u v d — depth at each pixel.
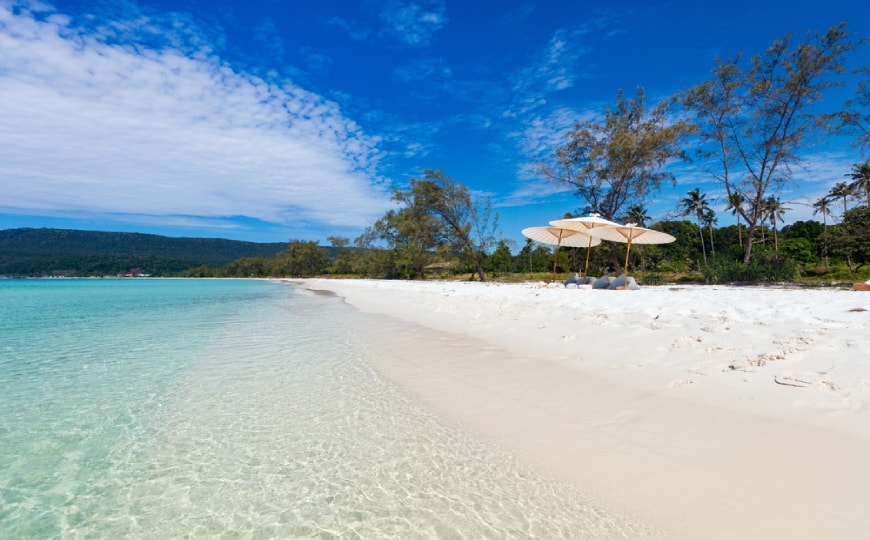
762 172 20.06
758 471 2.79
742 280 17.83
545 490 2.91
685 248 59.12
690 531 2.34
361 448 3.68
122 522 2.70
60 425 4.28
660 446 3.28
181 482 3.19
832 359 4.15
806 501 2.44
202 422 4.32
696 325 6.35
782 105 19.16
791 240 47.44
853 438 2.96
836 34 17.55
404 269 50.06
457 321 10.39
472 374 5.70
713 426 3.46
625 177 22.78
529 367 5.74
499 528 2.53
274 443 3.81
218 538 2.53
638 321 7.24
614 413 3.97
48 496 3.02
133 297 25.97
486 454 3.47
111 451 3.70
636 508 2.60
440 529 2.55
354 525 2.62
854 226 21.48
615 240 16.92
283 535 2.54
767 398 3.74
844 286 13.91
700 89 20.50
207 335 9.77
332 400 4.93
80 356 7.44
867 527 2.18
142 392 5.31
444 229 31.95
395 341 8.51
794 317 5.94
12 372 6.33
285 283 60.94
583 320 8.02
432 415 4.38
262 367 6.53
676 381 4.48
